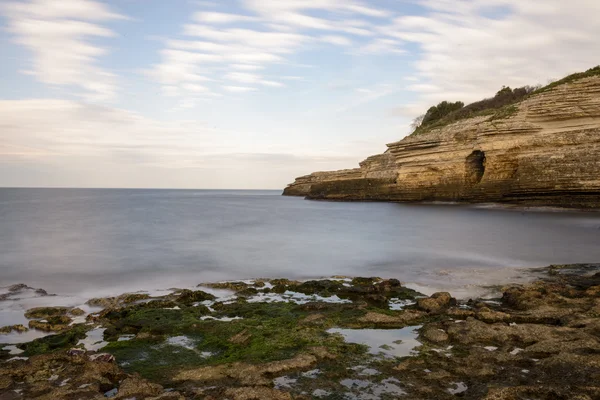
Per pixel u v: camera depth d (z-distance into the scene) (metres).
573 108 40.75
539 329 8.30
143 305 11.05
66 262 17.28
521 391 6.00
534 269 14.97
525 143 42.81
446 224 31.09
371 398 6.15
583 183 36.94
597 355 6.95
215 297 12.07
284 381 6.69
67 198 94.31
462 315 9.61
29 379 6.79
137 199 94.81
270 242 23.22
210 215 43.91
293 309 10.47
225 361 7.52
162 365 7.40
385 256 18.47
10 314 10.69
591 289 11.23
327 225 32.81
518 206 41.59
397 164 61.62
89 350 8.17
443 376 6.72
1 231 27.11
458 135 50.88
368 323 9.30
